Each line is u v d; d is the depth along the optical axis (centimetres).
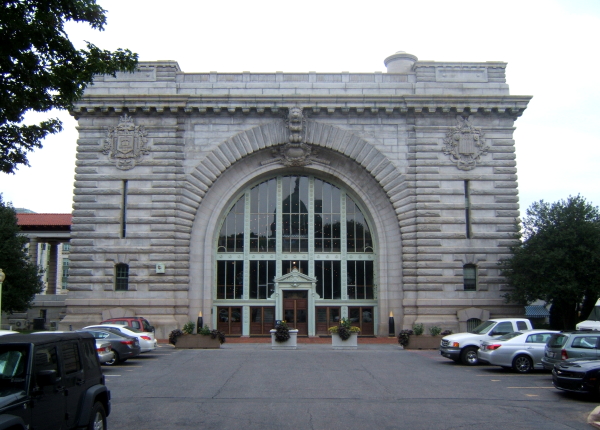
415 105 4425
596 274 3869
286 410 1758
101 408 1369
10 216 4925
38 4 1630
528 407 1838
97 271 4297
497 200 4434
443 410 1778
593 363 1955
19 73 1627
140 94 4366
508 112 4497
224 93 4456
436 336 3762
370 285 4644
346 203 4712
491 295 4331
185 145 4438
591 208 4084
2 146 1795
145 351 3108
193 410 1756
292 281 4591
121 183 4375
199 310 4400
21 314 5662
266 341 4312
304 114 4459
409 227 4409
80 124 4422
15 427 995
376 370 2677
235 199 4684
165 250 4297
